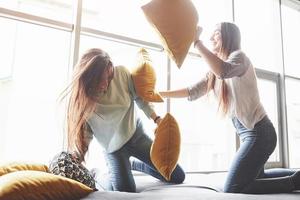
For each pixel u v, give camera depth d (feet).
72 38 7.49
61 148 6.09
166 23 3.67
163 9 3.72
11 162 4.38
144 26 8.69
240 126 5.39
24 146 6.99
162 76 9.02
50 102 7.18
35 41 7.25
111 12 8.27
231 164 5.31
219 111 5.58
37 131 7.02
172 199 3.58
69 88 5.04
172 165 4.43
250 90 5.14
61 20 7.43
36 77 7.25
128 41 8.41
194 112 9.61
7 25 6.89
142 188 5.52
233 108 5.30
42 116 7.09
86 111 4.85
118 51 8.30
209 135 10.12
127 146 5.66
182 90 6.09
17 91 7.07
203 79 6.05
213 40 5.41
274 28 13.10
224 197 3.77
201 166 9.92
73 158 4.70
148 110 5.50
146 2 4.06
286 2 13.55
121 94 5.36
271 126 5.26
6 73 6.96
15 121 6.98
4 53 6.93
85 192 3.74
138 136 5.77
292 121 12.90
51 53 7.41
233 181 5.11
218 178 7.32
